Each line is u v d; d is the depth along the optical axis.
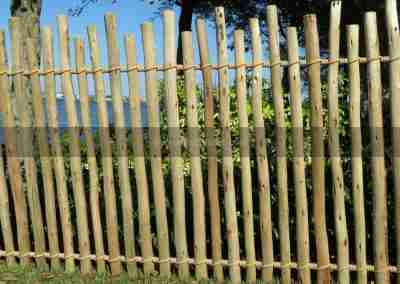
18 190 4.42
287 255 3.98
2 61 4.27
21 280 4.23
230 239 4.06
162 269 4.21
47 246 4.76
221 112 3.94
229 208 4.04
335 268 3.94
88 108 4.14
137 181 4.16
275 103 3.85
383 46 5.07
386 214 3.81
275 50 3.80
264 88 4.35
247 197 3.98
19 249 4.49
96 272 4.36
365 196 4.10
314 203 3.90
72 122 4.19
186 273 4.18
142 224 4.20
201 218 4.11
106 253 4.61
